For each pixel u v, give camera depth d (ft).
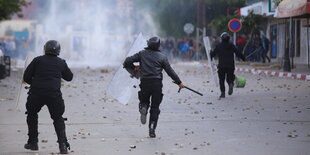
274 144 67.82
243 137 73.10
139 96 73.92
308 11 174.40
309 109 100.99
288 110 99.96
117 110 103.96
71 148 66.49
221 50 121.08
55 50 64.13
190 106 108.68
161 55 73.56
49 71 62.90
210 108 105.09
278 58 319.88
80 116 95.35
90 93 138.21
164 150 65.10
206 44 152.56
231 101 116.16
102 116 95.40
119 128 82.07
